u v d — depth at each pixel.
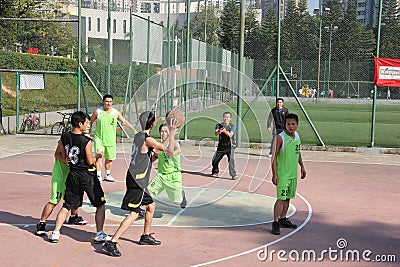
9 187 9.72
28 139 17.55
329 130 22.75
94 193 6.32
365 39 21.09
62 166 6.67
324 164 13.60
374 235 7.05
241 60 15.61
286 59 22.56
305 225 7.50
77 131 6.38
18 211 7.93
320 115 29.72
